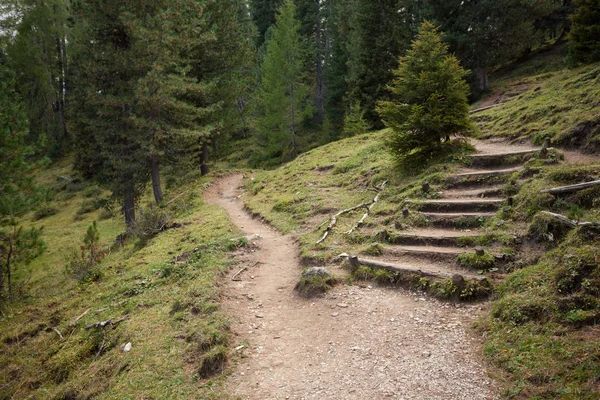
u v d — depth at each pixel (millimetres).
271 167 35469
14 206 14648
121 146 21844
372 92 28109
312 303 8078
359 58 28953
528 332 5418
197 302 8391
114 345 8148
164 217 17656
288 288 9039
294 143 36500
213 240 12859
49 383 7988
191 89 21875
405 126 12922
